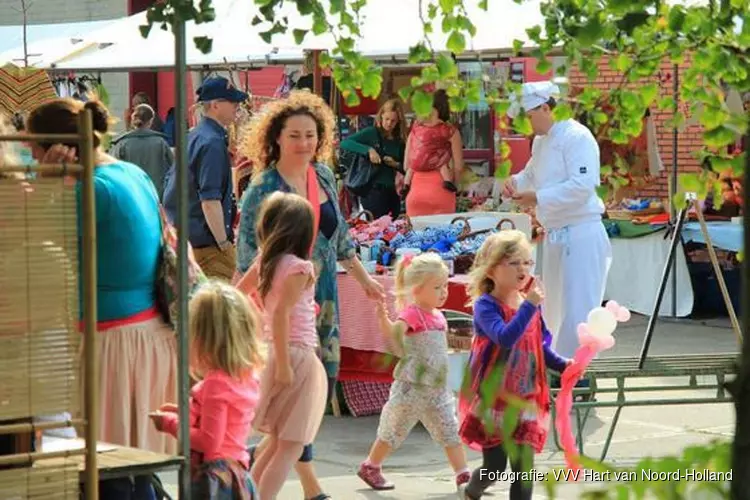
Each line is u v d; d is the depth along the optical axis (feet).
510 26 51.13
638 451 42.27
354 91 25.85
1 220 20.94
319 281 35.40
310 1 24.06
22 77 52.21
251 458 34.27
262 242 32.22
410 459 42.04
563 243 47.32
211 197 46.21
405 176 63.72
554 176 47.57
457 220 51.42
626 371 39.42
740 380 11.71
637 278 69.82
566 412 34.17
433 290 37.01
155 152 65.26
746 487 11.56
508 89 25.95
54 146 24.84
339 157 66.64
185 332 24.12
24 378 21.16
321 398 32.63
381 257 48.91
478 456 42.27
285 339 31.65
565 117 26.17
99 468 22.90
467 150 79.46
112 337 26.35
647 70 25.09
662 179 75.56
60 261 21.39
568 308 47.39
